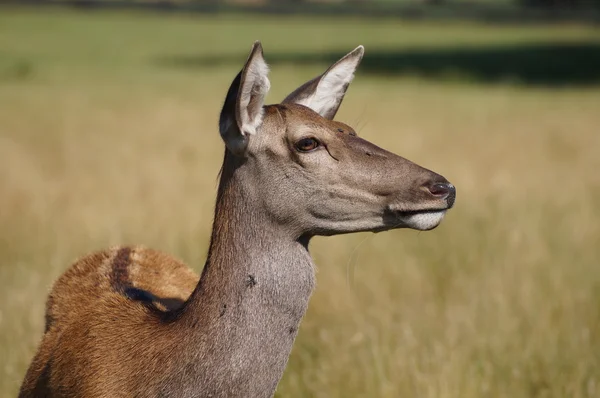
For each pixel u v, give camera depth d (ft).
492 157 103.65
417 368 41.55
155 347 27.89
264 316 27.27
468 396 39.86
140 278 34.19
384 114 147.33
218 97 178.70
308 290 27.84
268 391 27.40
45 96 176.76
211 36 389.80
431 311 49.60
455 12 496.23
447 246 61.46
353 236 64.54
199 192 80.43
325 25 451.94
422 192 27.04
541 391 41.16
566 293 51.29
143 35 389.80
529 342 44.78
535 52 311.06
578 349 43.96
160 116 144.46
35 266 55.62
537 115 150.30
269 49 326.85
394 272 56.34
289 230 27.76
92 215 70.13
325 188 27.37
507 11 487.61
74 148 106.42
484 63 277.44
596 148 112.57
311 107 30.83
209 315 27.32
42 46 331.98
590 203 75.66
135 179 86.48
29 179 83.20
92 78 227.40
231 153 27.86
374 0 643.86
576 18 467.11
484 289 52.80
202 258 55.16
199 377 27.09
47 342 32.53
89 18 463.42
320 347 45.09
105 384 28.35
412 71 254.27
